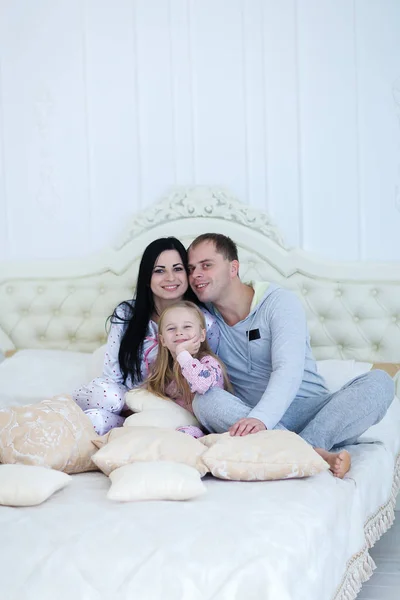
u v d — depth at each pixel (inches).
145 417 95.7
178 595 53.8
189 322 101.7
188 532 61.3
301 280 131.4
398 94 131.5
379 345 129.4
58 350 136.1
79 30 144.6
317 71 135.0
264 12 136.8
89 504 71.3
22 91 147.2
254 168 138.3
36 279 141.9
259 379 105.4
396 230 132.6
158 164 142.4
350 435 93.8
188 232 135.6
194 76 140.4
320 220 135.6
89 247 145.3
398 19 131.1
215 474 80.7
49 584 55.4
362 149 133.5
